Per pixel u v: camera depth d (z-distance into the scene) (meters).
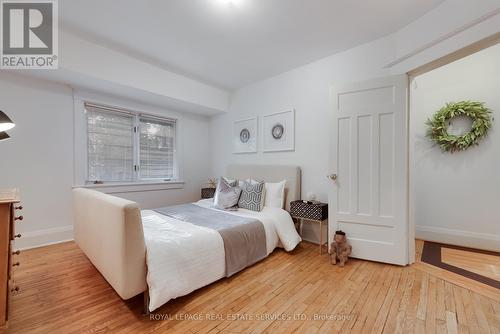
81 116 2.99
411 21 2.14
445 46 1.88
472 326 1.39
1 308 1.21
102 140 3.25
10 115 2.51
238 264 2.06
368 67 2.53
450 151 2.89
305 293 1.77
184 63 3.05
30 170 2.64
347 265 2.27
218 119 4.41
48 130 2.76
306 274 2.08
